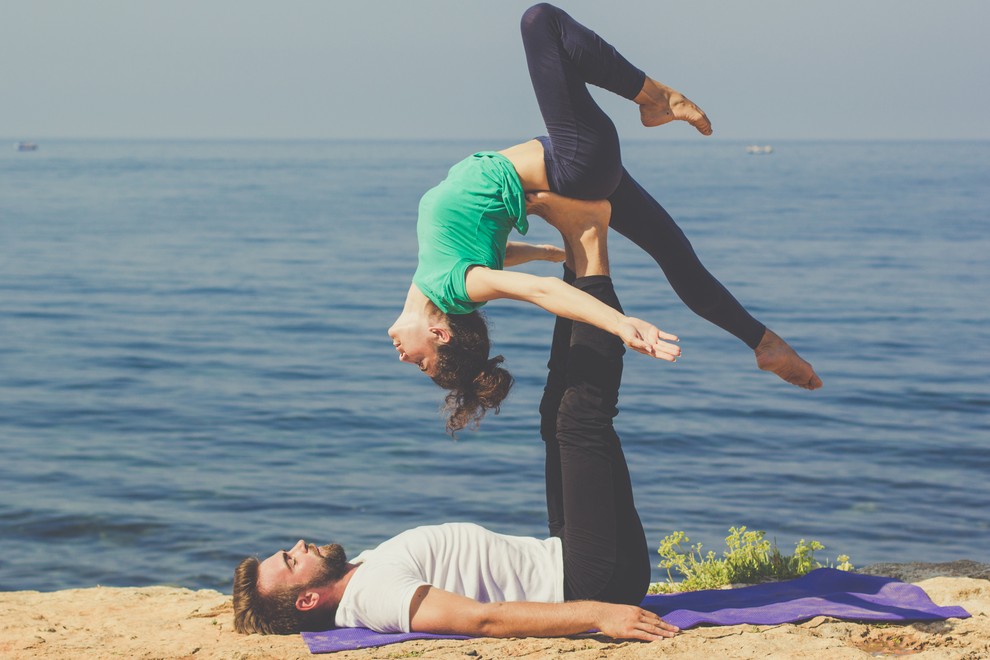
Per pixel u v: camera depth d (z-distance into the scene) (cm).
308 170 19675
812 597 450
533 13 420
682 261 462
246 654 384
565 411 419
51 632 443
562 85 415
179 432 1914
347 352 2797
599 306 380
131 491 1520
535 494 1524
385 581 402
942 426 1945
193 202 9669
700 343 2944
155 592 536
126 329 3095
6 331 3017
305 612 414
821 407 2106
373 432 1920
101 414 2047
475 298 413
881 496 1492
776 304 3562
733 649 377
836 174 16850
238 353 2756
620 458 423
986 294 3788
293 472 1642
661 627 395
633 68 431
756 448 1780
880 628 412
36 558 1227
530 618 389
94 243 5678
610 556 416
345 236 6297
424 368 439
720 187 12275
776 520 1373
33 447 1788
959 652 375
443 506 1463
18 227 6638
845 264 4725
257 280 4275
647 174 16700
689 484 1552
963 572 545
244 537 1317
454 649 381
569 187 421
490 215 418
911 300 3650
